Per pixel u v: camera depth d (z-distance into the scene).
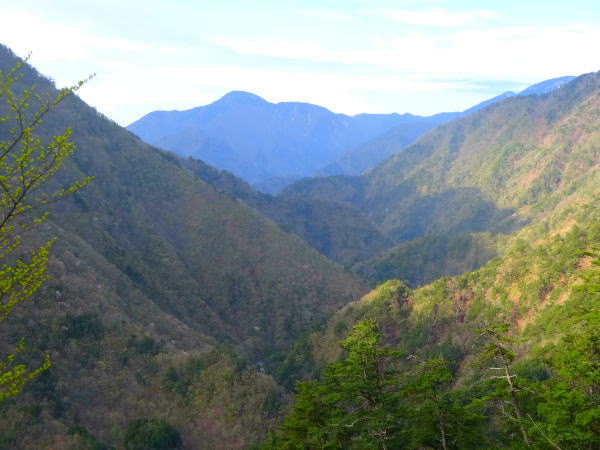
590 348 19.05
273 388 80.06
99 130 192.62
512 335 75.81
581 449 17.12
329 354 96.25
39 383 68.94
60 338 79.44
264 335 136.00
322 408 25.11
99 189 157.50
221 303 144.38
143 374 81.75
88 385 74.69
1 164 12.43
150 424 66.88
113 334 87.19
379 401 21.80
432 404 19.72
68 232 117.00
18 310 78.50
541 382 19.84
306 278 155.50
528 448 17.94
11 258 82.75
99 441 62.34
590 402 17.22
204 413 74.44
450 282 101.69
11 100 12.55
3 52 182.00
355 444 21.62
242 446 66.81
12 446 56.97
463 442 19.38
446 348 80.19
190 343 103.06
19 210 13.02
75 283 94.25
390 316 101.25
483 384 21.45
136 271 128.75
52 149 12.91
